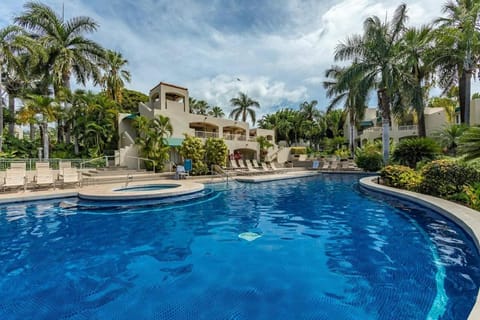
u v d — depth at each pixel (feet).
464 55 52.54
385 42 53.88
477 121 77.10
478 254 14.64
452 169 27.35
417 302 10.84
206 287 12.46
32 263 15.43
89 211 28.04
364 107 58.75
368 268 14.11
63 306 11.07
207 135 80.89
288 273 13.79
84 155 67.46
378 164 67.05
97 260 15.78
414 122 97.81
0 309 10.90
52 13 66.85
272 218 24.99
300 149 120.26
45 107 56.80
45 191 36.06
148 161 59.93
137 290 12.27
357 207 28.91
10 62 55.83
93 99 70.95
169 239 19.45
